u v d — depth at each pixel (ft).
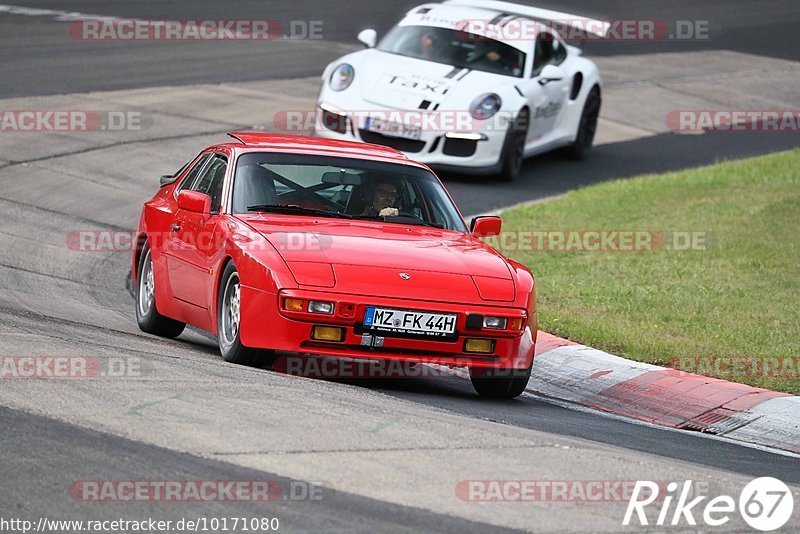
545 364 106.93
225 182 102.01
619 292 130.93
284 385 82.99
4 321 96.02
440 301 88.69
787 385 100.68
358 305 86.99
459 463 68.44
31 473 61.41
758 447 88.53
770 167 198.90
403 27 205.98
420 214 103.24
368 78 191.93
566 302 127.54
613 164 217.77
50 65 241.55
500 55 202.08
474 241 101.35
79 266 138.00
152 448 66.18
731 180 190.39
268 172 102.47
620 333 112.88
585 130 220.64
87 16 300.81
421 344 88.48
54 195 165.89
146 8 319.68
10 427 67.46
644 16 384.47
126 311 122.01
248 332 88.99
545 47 211.00
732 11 408.05
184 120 210.38
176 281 104.12
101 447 65.72
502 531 58.95
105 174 178.40
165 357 89.76
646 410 97.60
